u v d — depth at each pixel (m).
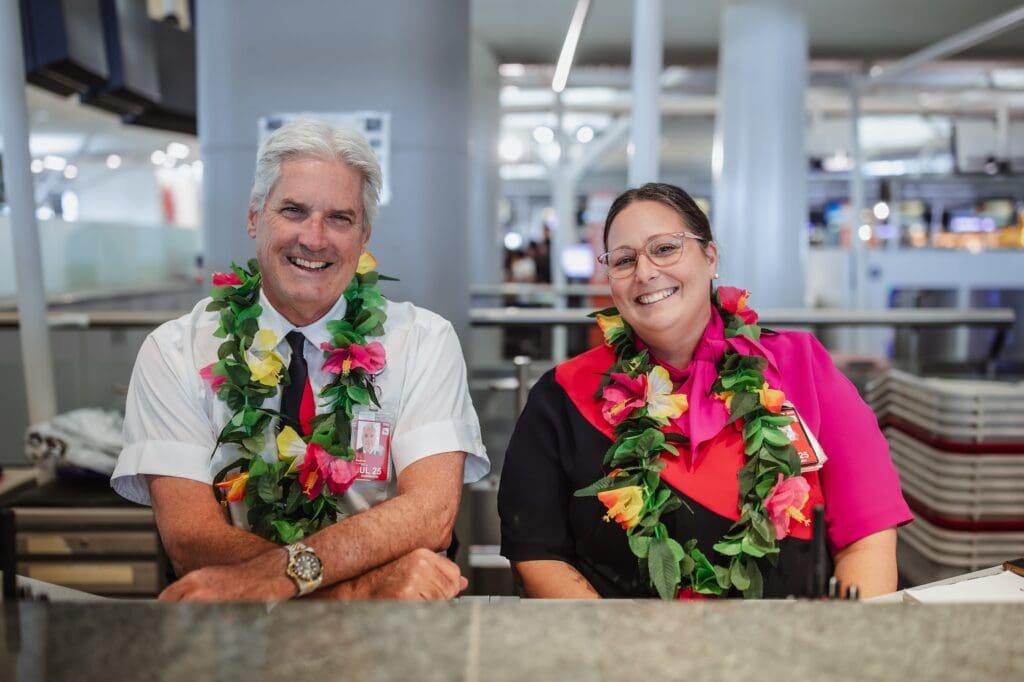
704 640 0.83
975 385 2.75
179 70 6.27
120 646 0.79
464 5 3.29
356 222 1.55
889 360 4.24
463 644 0.81
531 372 3.63
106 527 2.78
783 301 7.17
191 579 1.28
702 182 17.64
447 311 3.30
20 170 3.19
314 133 1.51
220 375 1.58
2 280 7.12
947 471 2.64
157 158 13.59
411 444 1.62
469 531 3.35
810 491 1.59
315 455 1.54
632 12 8.25
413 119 3.17
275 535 1.55
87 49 4.62
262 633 0.82
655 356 1.71
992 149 12.43
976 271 9.97
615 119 14.31
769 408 1.56
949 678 0.76
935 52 7.60
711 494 1.56
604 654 0.80
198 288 9.25
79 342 3.69
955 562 2.66
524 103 12.87
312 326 1.65
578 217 17.66
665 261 1.58
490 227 11.37
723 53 7.23
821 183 14.61
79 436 2.94
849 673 0.77
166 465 1.58
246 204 3.21
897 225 12.42
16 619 0.85
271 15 3.13
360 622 0.85
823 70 10.22
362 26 3.13
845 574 1.53
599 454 1.63
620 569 1.59
